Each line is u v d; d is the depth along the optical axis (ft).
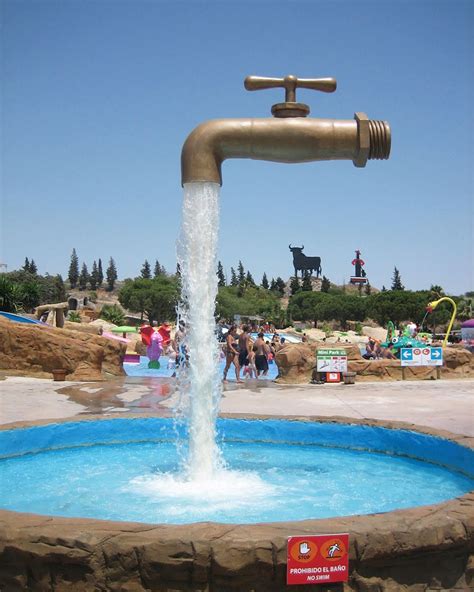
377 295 294.87
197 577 11.52
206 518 17.37
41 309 90.53
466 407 37.09
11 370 52.49
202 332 21.65
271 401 39.93
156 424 29.76
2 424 27.66
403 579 12.29
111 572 11.62
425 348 54.95
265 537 11.68
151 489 20.56
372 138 20.95
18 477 22.43
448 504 13.88
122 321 174.19
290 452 27.68
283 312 332.60
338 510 18.31
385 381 53.67
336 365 51.96
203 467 22.03
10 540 11.93
